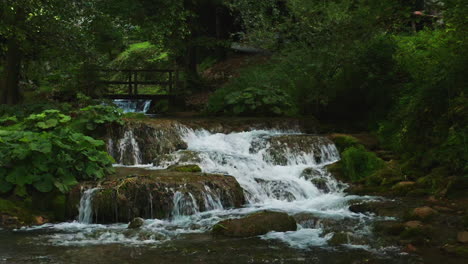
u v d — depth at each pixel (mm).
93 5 17062
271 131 13734
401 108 12562
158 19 18781
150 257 6020
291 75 16328
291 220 7516
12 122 12008
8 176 8461
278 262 5812
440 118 10500
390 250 6273
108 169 9547
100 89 17906
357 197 9422
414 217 7500
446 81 10445
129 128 11617
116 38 26156
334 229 7285
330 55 14570
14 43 15211
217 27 24797
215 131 12984
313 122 14398
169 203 8438
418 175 10086
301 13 16438
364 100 14930
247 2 20203
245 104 15289
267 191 9828
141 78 24734
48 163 8758
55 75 19188
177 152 11039
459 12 9453
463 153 9430
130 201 8336
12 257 6016
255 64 21438
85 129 11398
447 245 6277
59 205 8383
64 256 6066
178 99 18672
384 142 12406
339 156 12188
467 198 8469
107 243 6707
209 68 24812
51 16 15016
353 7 14414
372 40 14195
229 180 9281
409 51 14203
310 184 10289
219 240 6824
